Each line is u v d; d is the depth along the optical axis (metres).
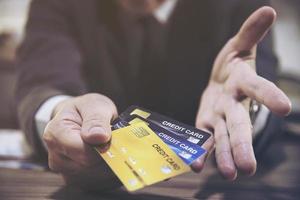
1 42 1.94
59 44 1.10
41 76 0.97
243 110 0.65
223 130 0.64
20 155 0.94
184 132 0.60
